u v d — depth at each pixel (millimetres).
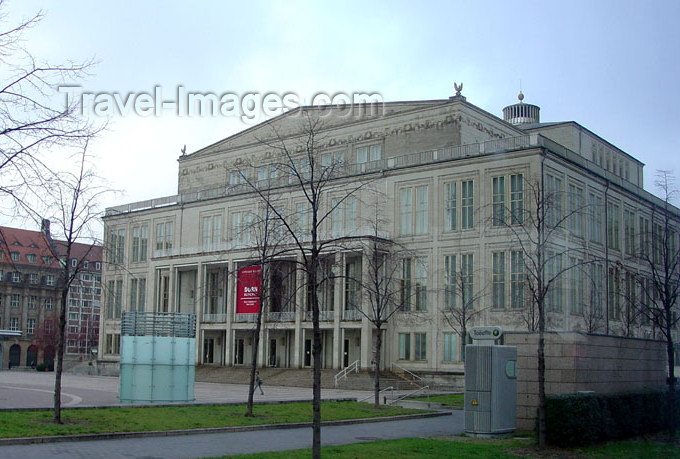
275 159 74562
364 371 58812
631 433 25656
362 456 18750
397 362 60500
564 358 26062
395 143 67125
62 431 21578
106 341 86750
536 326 42844
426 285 59750
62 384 53031
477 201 57594
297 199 66688
